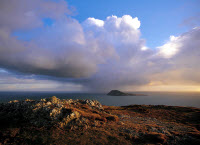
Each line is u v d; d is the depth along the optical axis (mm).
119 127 24016
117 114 43781
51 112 23719
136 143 17141
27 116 22703
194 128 29062
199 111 52250
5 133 16797
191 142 18219
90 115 27609
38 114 23344
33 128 18969
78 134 18547
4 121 20375
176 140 18953
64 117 23500
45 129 19094
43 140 15742
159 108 63531
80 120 23875
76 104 40844
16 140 15516
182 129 26984
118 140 17516
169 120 39188
